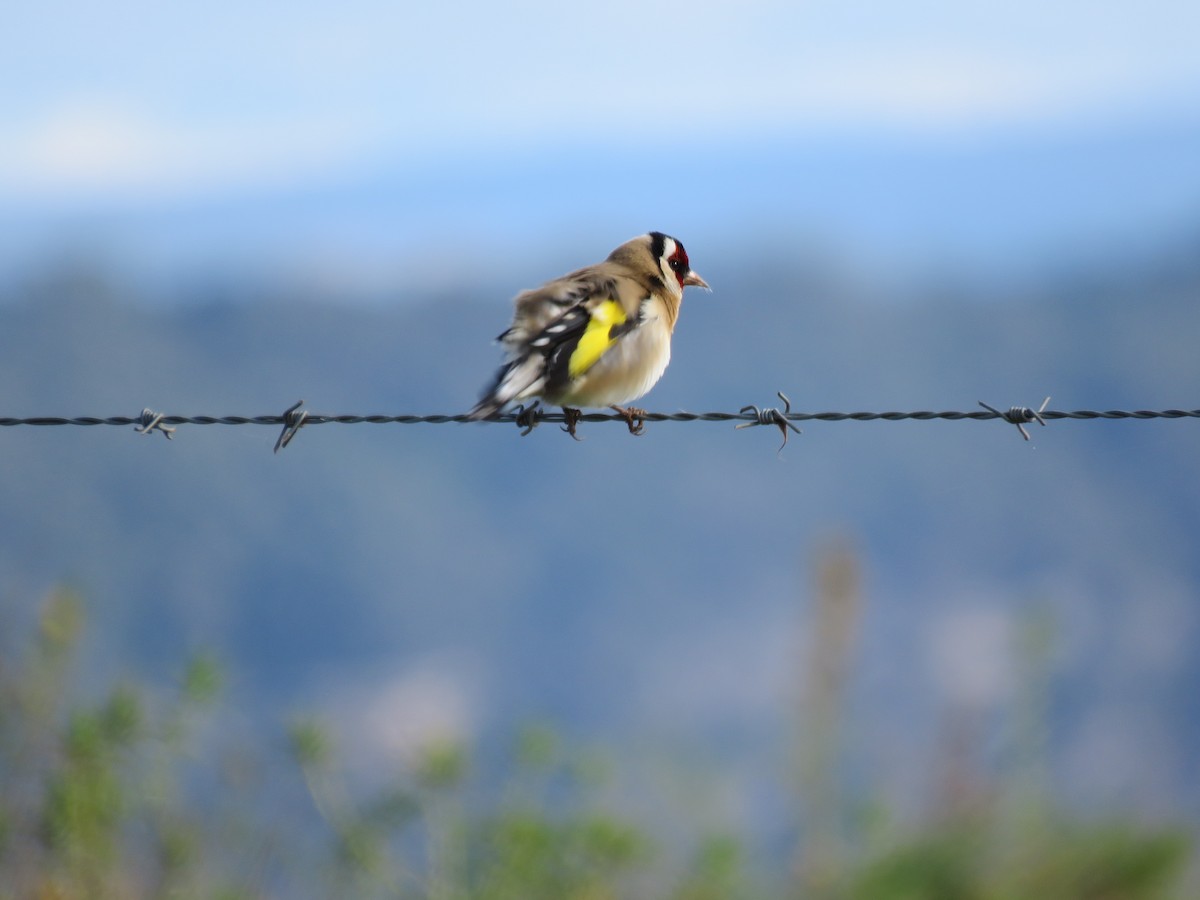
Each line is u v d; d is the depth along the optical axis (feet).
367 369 432.25
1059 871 26.84
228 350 417.28
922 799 28.55
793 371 431.02
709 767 26.78
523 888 23.56
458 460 340.80
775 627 303.68
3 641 24.32
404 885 23.88
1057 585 321.11
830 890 26.37
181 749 23.95
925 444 358.64
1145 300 456.04
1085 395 436.35
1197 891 27.37
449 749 24.27
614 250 31.83
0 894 22.62
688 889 24.38
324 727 24.57
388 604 293.84
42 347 370.94
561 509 332.60
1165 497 347.56
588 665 297.74
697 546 334.24
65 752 23.18
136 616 258.37
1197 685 274.77
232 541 282.77
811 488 347.77
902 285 476.95
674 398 432.66
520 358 27.66
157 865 23.30
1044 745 28.71
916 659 258.98
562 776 25.02
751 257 459.73
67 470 270.67
